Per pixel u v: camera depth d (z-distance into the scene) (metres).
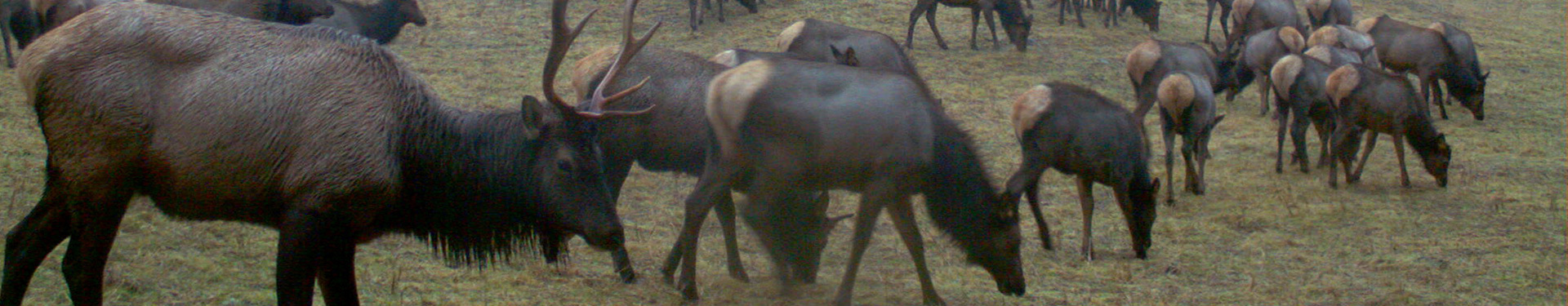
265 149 6.68
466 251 7.65
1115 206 14.07
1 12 18.34
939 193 9.43
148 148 6.75
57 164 6.98
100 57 6.76
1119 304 10.40
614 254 10.09
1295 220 13.77
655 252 11.12
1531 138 19.38
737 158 9.45
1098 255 12.11
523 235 7.66
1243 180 15.88
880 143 9.23
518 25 23.92
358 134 6.76
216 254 9.98
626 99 10.37
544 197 7.34
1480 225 13.72
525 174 7.33
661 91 10.38
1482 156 17.81
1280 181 15.84
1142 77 18.50
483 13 24.69
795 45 16.53
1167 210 14.15
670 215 12.61
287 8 17.47
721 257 11.12
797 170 9.45
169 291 8.98
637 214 12.61
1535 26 31.72
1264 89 20.52
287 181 6.70
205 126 6.67
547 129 7.29
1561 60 27.06
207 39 6.85
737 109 9.36
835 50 12.41
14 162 12.77
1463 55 21.09
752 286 10.26
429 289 9.47
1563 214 14.30
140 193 7.02
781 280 10.05
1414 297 10.97
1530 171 16.75
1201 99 14.42
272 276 9.64
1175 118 14.48
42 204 7.28
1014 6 23.56
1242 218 13.72
